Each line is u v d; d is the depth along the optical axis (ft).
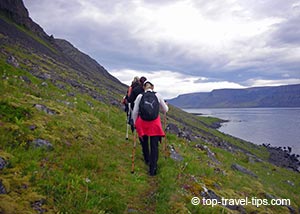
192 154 45.57
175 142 52.03
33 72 78.48
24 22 318.45
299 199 53.62
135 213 21.18
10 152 23.08
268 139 304.30
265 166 104.47
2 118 27.94
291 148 244.42
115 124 50.24
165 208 22.63
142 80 35.91
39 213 17.26
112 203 21.11
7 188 18.24
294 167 162.71
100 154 29.53
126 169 28.84
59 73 118.32
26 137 26.40
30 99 38.42
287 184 75.46
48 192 19.47
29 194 18.51
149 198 23.97
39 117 31.81
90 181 23.11
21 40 205.26
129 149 35.91
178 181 28.32
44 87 61.98
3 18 263.70
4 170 20.25
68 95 65.36
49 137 28.19
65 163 24.71
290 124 503.20
